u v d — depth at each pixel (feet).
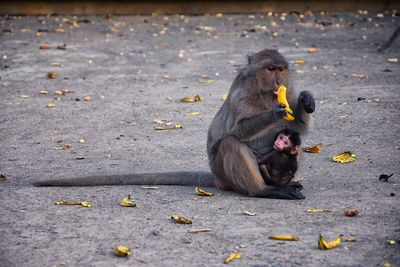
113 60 78.23
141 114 56.18
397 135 48.29
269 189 36.27
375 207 34.04
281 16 105.91
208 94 62.44
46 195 37.24
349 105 57.11
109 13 107.34
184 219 32.27
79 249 29.68
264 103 36.58
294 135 35.88
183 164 43.21
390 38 81.05
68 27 97.96
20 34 93.04
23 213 34.35
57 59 78.54
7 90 65.00
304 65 73.82
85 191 37.93
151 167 42.83
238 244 29.73
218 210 34.19
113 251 29.35
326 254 28.50
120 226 32.22
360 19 102.89
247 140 35.94
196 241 30.19
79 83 67.62
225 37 91.04
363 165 41.70
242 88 36.45
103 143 48.52
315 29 95.86
